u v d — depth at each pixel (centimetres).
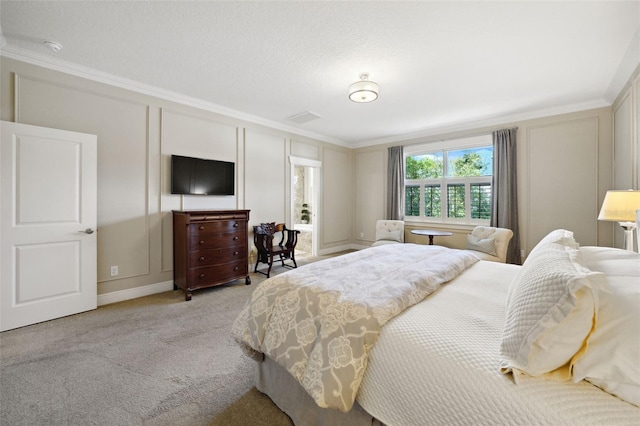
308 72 279
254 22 204
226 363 188
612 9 186
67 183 255
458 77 288
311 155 529
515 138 403
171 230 341
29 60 246
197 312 273
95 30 214
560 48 234
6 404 147
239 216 359
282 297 146
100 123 287
